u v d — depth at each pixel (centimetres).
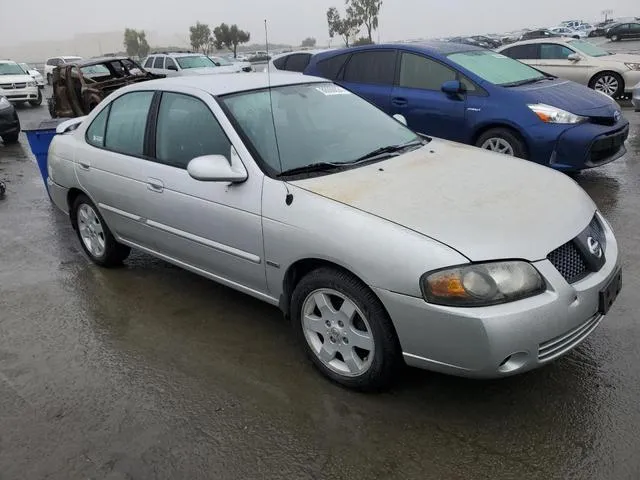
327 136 375
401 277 264
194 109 378
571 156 622
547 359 265
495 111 653
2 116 1184
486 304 253
